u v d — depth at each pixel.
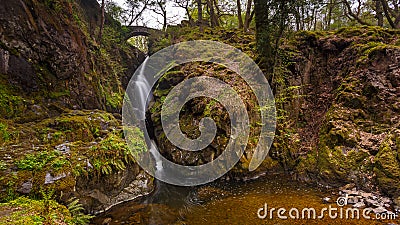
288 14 7.40
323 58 8.16
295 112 7.79
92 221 4.45
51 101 6.56
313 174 6.54
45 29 6.65
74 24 7.98
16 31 5.94
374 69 6.76
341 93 7.02
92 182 4.62
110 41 13.44
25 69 6.09
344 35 8.12
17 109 5.58
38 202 3.34
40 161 4.24
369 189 5.47
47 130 5.38
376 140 5.94
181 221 4.61
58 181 4.00
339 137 6.38
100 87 8.82
